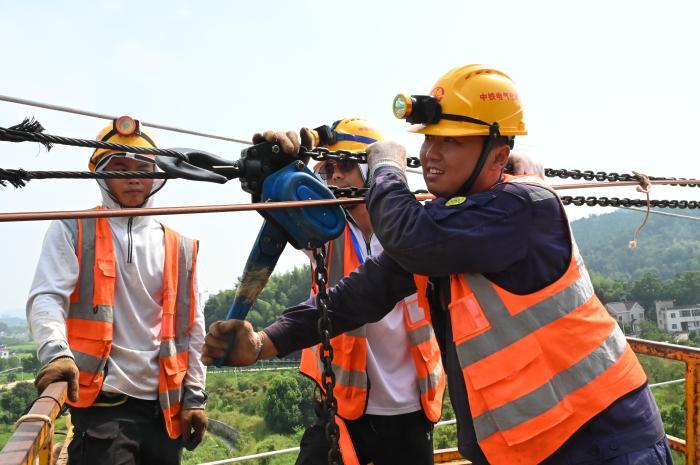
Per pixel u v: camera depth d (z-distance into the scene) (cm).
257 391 4831
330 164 330
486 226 200
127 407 318
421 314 317
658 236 15825
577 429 198
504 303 204
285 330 245
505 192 205
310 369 318
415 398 318
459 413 219
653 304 9319
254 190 220
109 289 316
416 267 208
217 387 5050
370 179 230
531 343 201
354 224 324
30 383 4822
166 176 203
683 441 345
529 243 204
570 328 202
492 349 203
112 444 308
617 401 202
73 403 303
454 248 200
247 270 228
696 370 330
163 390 324
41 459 209
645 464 200
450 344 223
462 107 213
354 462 299
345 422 311
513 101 218
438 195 226
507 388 201
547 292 203
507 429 200
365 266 252
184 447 341
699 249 14150
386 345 314
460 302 210
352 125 335
